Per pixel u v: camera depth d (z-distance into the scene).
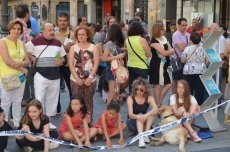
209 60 7.04
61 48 7.09
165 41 7.60
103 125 6.23
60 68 7.84
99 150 5.90
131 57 7.54
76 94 6.34
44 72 6.88
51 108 7.14
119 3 29.16
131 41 7.44
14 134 5.42
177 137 6.10
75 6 34.69
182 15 20.64
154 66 7.63
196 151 5.88
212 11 18.67
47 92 7.06
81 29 6.63
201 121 7.44
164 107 6.56
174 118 6.42
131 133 6.70
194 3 19.75
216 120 6.97
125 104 8.93
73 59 6.64
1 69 6.38
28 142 5.73
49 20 39.19
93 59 6.70
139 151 5.86
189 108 6.60
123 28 10.48
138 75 7.48
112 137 6.46
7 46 6.33
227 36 10.20
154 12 22.64
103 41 9.17
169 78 7.75
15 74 6.41
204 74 6.91
